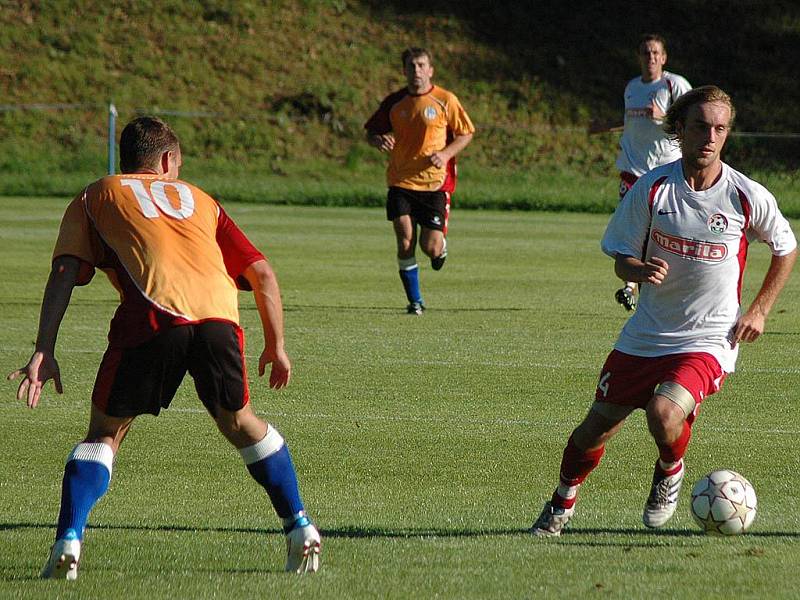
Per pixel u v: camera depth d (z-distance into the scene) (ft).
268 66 436.35
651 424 54.75
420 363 108.58
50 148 387.55
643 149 144.87
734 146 410.31
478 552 54.03
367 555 53.21
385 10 467.11
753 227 58.44
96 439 49.60
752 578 49.06
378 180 393.29
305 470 73.67
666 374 56.95
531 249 217.36
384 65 445.37
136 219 49.60
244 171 389.39
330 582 47.88
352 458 76.69
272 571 50.26
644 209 58.54
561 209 323.57
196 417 87.30
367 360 109.81
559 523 58.90
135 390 48.47
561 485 58.90
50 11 439.22
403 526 60.85
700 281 57.88
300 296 153.69
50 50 424.05
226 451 77.92
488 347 117.08
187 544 55.62
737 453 78.07
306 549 49.78
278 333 51.49
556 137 417.90
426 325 130.41
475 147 411.13
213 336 48.44
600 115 429.79
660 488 59.57
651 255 58.85
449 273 181.37
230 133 405.59
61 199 318.65
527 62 448.65
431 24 463.83
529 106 431.02
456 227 263.90
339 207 316.60
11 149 382.63
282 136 408.26
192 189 51.98
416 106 139.13
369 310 141.79
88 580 47.67
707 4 469.57
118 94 413.18
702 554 53.72
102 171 376.48
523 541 57.06
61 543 47.09
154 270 48.67
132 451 77.51
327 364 107.86
